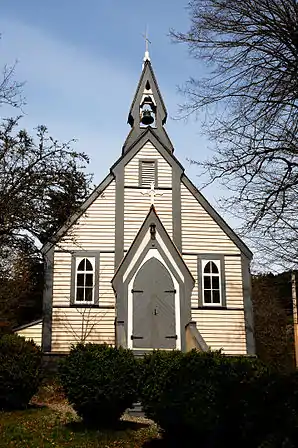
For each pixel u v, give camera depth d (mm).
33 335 22391
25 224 21609
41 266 30672
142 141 24719
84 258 23219
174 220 23953
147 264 21438
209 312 23141
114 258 23281
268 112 11961
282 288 20578
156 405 12867
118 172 24234
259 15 11625
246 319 23188
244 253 23844
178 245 23656
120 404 14273
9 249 23750
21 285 28891
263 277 18141
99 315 22688
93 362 14219
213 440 11453
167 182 24375
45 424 14516
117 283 21172
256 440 9945
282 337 38750
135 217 23828
